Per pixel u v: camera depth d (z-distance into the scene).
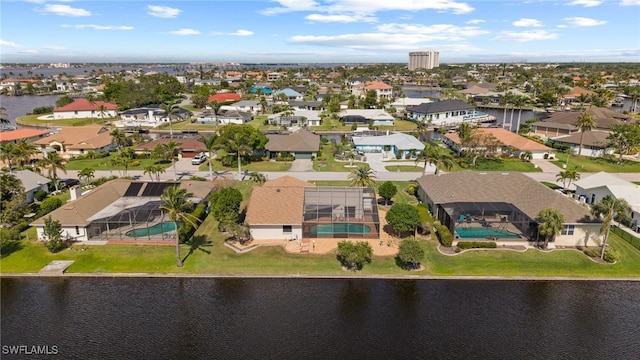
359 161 101.06
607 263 50.62
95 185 78.50
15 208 58.59
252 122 158.88
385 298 44.12
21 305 42.56
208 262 50.53
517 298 44.25
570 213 54.94
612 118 136.00
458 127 141.88
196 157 99.69
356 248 47.50
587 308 42.66
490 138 103.69
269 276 48.03
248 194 75.56
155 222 57.22
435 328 39.41
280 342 37.38
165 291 45.12
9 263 50.06
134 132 128.12
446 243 54.22
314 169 93.38
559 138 116.88
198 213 61.56
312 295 44.59
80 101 175.50
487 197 61.81
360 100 198.12
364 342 37.41
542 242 54.84
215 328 39.25
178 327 39.38
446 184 66.75
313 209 57.44
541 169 94.38
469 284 46.81
